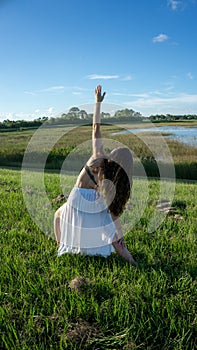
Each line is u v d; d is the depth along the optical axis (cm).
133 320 229
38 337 219
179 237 402
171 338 216
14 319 239
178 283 283
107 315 238
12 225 445
